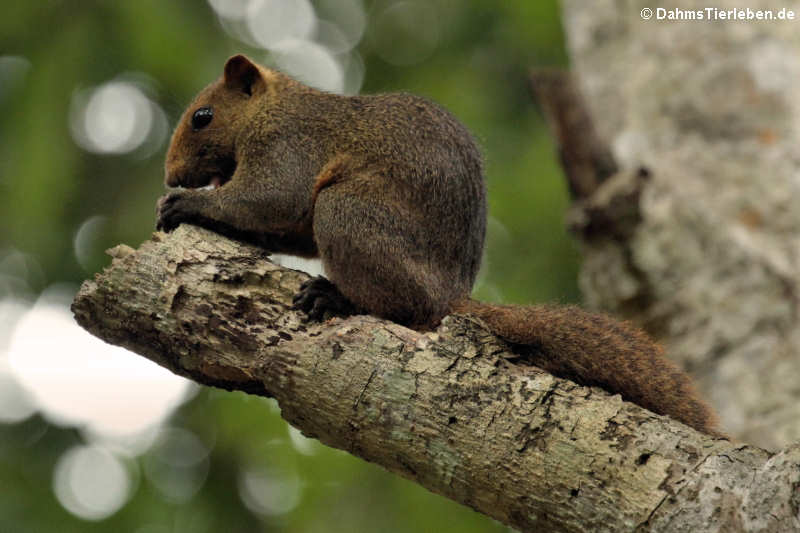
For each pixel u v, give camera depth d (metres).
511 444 6.25
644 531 5.80
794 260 9.82
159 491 13.40
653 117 11.25
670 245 10.51
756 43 10.88
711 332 9.91
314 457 13.25
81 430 14.20
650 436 6.05
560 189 14.65
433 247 9.37
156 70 13.98
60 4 14.05
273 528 13.17
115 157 14.97
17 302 14.78
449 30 17.16
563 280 14.23
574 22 12.59
